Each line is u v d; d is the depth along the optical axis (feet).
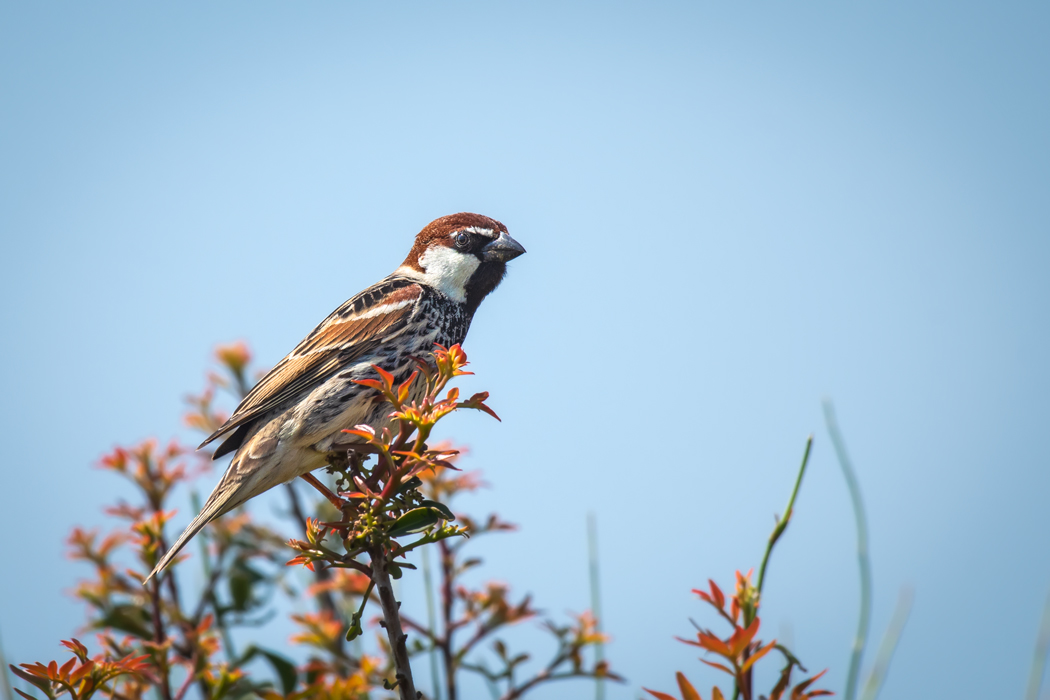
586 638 26.61
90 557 29.37
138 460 29.89
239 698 26.09
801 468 17.47
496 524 27.99
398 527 18.66
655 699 15.79
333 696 22.98
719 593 16.84
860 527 21.12
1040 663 19.67
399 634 18.67
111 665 20.43
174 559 27.35
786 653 16.10
